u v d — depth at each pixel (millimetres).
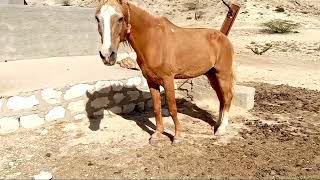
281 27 27125
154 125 7051
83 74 7926
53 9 9695
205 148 6043
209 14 36531
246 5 37156
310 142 6445
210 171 5246
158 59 5578
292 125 7367
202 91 8477
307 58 18094
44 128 6688
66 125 6848
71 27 10094
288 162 5617
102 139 6293
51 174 5105
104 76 7797
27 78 7453
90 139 6281
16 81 7207
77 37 10250
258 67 15469
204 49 5980
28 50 9445
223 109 6719
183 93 8758
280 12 36000
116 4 4879
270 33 26594
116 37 4938
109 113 7578
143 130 6758
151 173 5160
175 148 5988
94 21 10523
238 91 8328
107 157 5637
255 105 8812
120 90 7668
